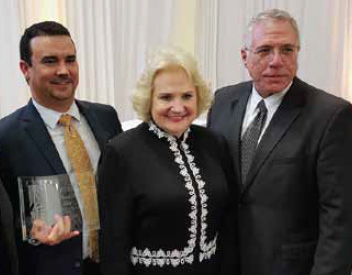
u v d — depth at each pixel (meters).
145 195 1.36
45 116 1.53
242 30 3.47
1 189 1.35
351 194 1.38
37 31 1.46
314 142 1.41
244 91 1.69
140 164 1.39
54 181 1.36
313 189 1.45
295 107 1.47
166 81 1.37
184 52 1.40
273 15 1.47
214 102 1.77
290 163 1.43
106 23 3.25
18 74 3.12
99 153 1.62
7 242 1.35
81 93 3.27
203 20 3.48
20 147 1.47
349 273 1.42
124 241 1.38
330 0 3.42
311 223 1.49
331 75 3.52
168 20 3.41
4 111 3.15
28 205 1.34
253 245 1.50
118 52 3.34
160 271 1.39
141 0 3.33
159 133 1.43
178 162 1.42
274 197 1.45
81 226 1.42
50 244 1.35
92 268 1.58
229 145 1.60
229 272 1.57
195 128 1.55
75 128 1.59
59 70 1.46
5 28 3.05
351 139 1.40
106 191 1.39
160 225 1.37
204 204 1.40
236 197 1.56
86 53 3.24
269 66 1.45
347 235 1.38
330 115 1.39
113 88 3.35
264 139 1.49
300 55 3.48
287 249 1.44
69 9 3.15
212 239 1.47
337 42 3.48
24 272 1.51
